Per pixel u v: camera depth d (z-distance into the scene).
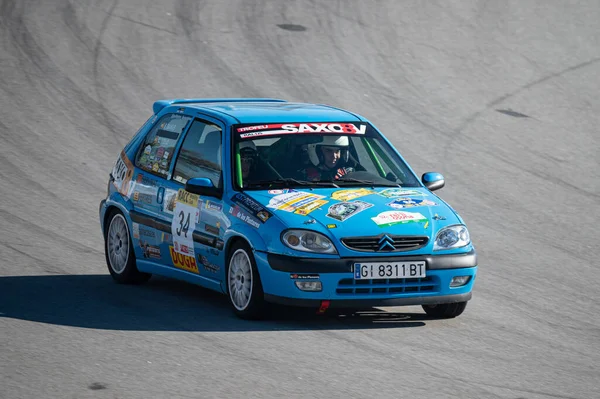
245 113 29.66
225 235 26.67
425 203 27.16
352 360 22.36
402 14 81.62
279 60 68.31
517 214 44.31
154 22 74.31
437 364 22.47
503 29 80.50
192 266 28.36
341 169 28.45
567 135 59.09
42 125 53.44
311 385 20.16
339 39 74.00
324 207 26.11
